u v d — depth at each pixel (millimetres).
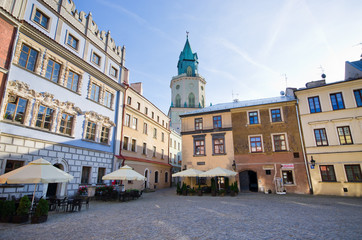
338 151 21922
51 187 17219
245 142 26359
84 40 21984
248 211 12445
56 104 17922
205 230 8211
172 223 9461
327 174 22062
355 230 8023
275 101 27047
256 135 26062
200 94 68812
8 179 9867
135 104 30859
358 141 21375
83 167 20391
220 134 27719
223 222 9578
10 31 14859
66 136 18641
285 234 7598
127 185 26391
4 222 9641
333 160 21953
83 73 21297
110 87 25234
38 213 9719
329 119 23031
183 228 8547
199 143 28859
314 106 24203
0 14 14164
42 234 7824
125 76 28719
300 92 24984
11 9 15188
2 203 9969
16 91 14883
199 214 11594
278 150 24766
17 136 14625
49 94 17250
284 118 25250
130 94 29594
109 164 23781
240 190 25750
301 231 7977
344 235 7371
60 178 10969
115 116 25797
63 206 13336
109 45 25969
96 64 23453
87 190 19016
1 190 13195
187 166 28375
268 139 25438
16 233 7918
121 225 9172
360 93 22344
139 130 31391
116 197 18688
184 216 11062
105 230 8359
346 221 9578
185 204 15820
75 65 20406
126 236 7527
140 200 18906
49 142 16906
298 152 23797
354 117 21922
